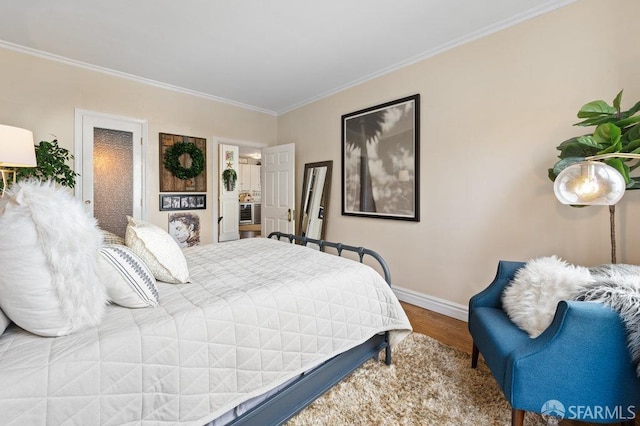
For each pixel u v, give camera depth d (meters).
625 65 1.83
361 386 1.66
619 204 1.87
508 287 1.69
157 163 3.68
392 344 1.86
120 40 2.63
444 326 2.51
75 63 3.04
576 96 2.01
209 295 1.30
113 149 3.35
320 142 4.09
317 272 1.69
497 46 2.37
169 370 0.98
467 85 2.56
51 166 2.66
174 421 0.98
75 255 0.89
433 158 2.82
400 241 3.13
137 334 0.96
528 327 1.41
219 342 1.11
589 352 1.11
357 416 1.44
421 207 2.94
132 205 3.50
